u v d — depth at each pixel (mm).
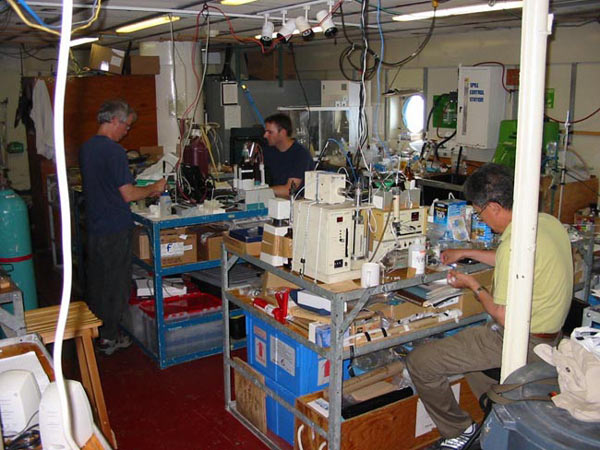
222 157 6109
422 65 5926
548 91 4910
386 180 2652
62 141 895
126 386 3404
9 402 1517
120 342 3893
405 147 6102
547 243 2211
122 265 3666
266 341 2770
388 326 2432
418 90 5637
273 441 2814
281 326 2523
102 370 3594
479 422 2684
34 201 6367
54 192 5473
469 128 5219
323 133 6090
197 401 3244
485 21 4508
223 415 3104
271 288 2760
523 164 1362
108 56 5359
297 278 2398
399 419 2537
